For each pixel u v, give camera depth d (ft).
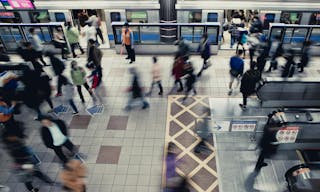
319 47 46.65
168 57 48.60
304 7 46.44
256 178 28.53
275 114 29.63
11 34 48.14
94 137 33.65
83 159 30.91
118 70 45.34
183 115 36.32
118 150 31.96
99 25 51.67
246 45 51.03
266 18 48.32
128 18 49.34
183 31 46.93
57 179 28.81
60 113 37.06
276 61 42.55
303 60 41.91
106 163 30.50
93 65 40.52
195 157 30.81
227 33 56.13
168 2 47.16
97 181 28.73
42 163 30.58
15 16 50.75
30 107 35.55
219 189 27.61
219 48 50.57
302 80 35.76
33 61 39.81
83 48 51.34
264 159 30.25
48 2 48.16
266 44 40.86
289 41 46.50
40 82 35.58
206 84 41.70
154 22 49.01
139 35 47.73
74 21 54.49
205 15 47.57
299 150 31.09
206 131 32.01
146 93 40.14
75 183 23.65
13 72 39.11
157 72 36.96
